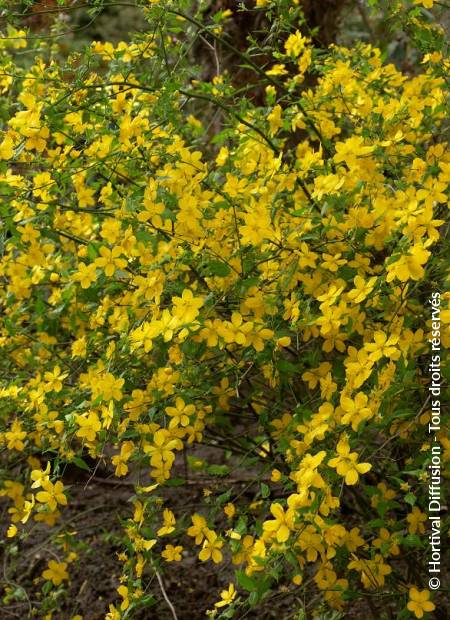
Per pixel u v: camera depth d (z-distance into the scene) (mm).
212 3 3314
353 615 2459
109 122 2023
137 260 2170
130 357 1948
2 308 2811
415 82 2332
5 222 2027
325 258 1841
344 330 1949
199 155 1916
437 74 2307
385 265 1649
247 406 2576
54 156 2002
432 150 2016
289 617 2428
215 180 2078
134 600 1972
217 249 1926
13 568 2717
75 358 2277
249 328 1758
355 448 1975
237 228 1944
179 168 1920
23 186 2021
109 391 1788
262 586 1543
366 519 2223
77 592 2883
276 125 2217
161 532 1906
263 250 1953
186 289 1818
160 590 2789
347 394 1704
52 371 2396
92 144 1993
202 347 1894
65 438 1923
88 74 2158
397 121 2178
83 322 2465
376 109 2207
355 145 1788
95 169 2021
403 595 1973
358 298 1670
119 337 2176
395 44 4102
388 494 1856
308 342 2154
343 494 2475
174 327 1722
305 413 1826
